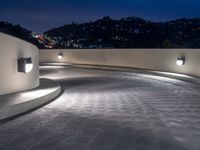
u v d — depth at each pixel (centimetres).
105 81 1409
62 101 822
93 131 502
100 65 2134
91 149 413
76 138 464
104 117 609
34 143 443
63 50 2498
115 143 438
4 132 502
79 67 2228
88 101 820
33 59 962
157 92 993
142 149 411
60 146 427
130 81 1382
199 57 1240
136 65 1866
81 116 620
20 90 863
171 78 1397
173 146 421
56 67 2317
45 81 1184
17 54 825
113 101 815
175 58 1473
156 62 1667
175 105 742
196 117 602
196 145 425
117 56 2034
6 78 780
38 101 739
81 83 1344
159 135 475
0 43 738
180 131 498
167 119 586
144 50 1778
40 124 552
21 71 832
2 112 592
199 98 854
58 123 560
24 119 592
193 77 1227
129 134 482
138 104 762
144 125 539
